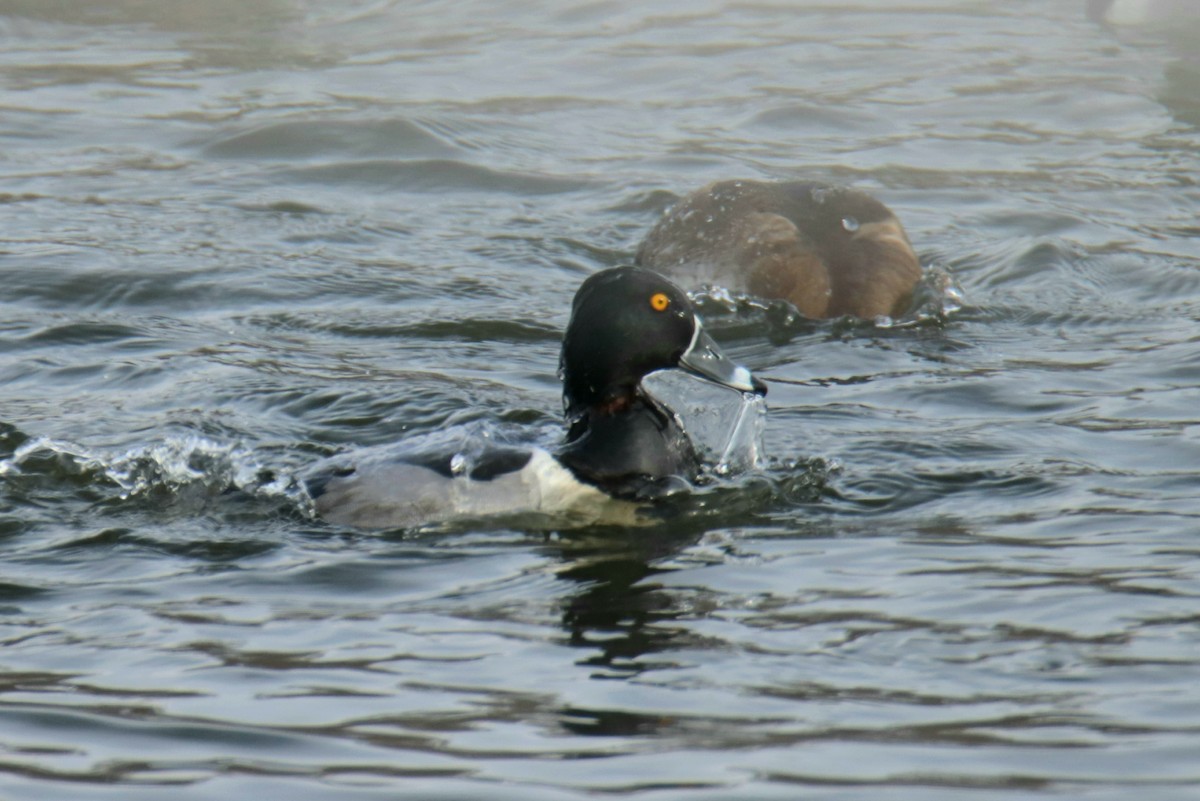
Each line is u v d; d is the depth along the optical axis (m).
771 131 21.88
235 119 21.70
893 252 15.01
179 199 18.58
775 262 14.55
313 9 28.23
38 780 6.62
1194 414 11.78
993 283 16.00
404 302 15.20
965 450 11.10
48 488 10.31
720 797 6.42
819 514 9.98
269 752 6.86
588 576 8.95
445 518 9.88
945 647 7.83
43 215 17.80
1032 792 6.41
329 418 11.83
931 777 6.55
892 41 26.34
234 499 10.20
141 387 12.48
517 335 14.27
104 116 22.02
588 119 22.36
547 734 6.98
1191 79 23.88
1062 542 9.29
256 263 16.22
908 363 13.41
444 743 6.91
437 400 12.15
